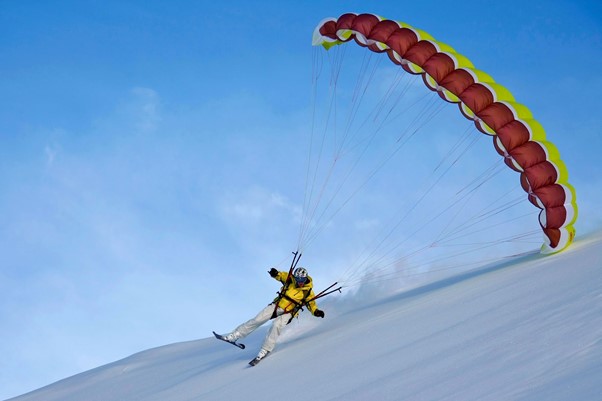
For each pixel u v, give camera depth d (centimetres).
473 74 1758
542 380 791
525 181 1739
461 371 944
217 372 1689
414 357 1121
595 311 974
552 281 1323
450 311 1375
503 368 887
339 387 1120
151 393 1780
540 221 1673
